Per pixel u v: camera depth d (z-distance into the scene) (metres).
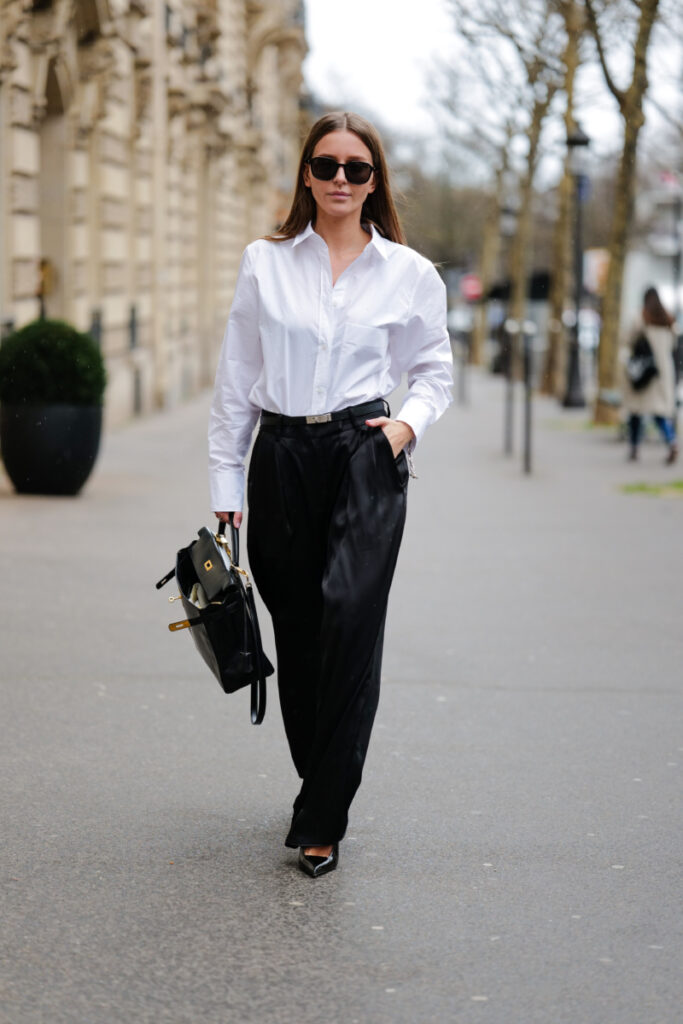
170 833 4.64
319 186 4.16
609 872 4.37
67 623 7.71
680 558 10.41
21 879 4.22
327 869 4.30
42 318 12.73
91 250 21.11
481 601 8.72
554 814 4.91
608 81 20.38
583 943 3.84
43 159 18.69
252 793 5.07
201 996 3.48
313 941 3.82
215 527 11.24
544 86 30.16
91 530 10.93
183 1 28.80
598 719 6.14
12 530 10.82
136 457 17.22
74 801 4.94
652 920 4.00
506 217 56.00
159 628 7.65
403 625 7.98
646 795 5.13
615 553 10.62
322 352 4.16
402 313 4.22
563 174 32.38
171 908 4.02
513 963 3.70
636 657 7.30
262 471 4.23
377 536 4.13
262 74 47.28
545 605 8.62
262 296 4.20
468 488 14.80
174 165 28.03
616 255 22.98
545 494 14.33
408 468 4.27
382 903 4.09
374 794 5.10
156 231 25.59
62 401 12.54
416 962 3.70
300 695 4.47
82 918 3.94
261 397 4.27
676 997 3.52
